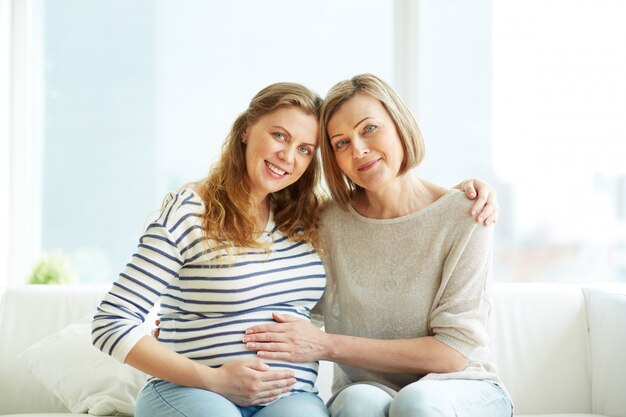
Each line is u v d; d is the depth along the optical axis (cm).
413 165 204
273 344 191
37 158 334
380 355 195
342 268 211
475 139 335
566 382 249
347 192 215
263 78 334
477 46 335
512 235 333
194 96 333
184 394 179
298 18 335
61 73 334
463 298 198
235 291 192
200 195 201
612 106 332
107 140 334
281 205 215
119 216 333
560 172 333
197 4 333
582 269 332
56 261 302
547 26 334
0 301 249
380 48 336
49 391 241
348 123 200
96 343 184
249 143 204
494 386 194
